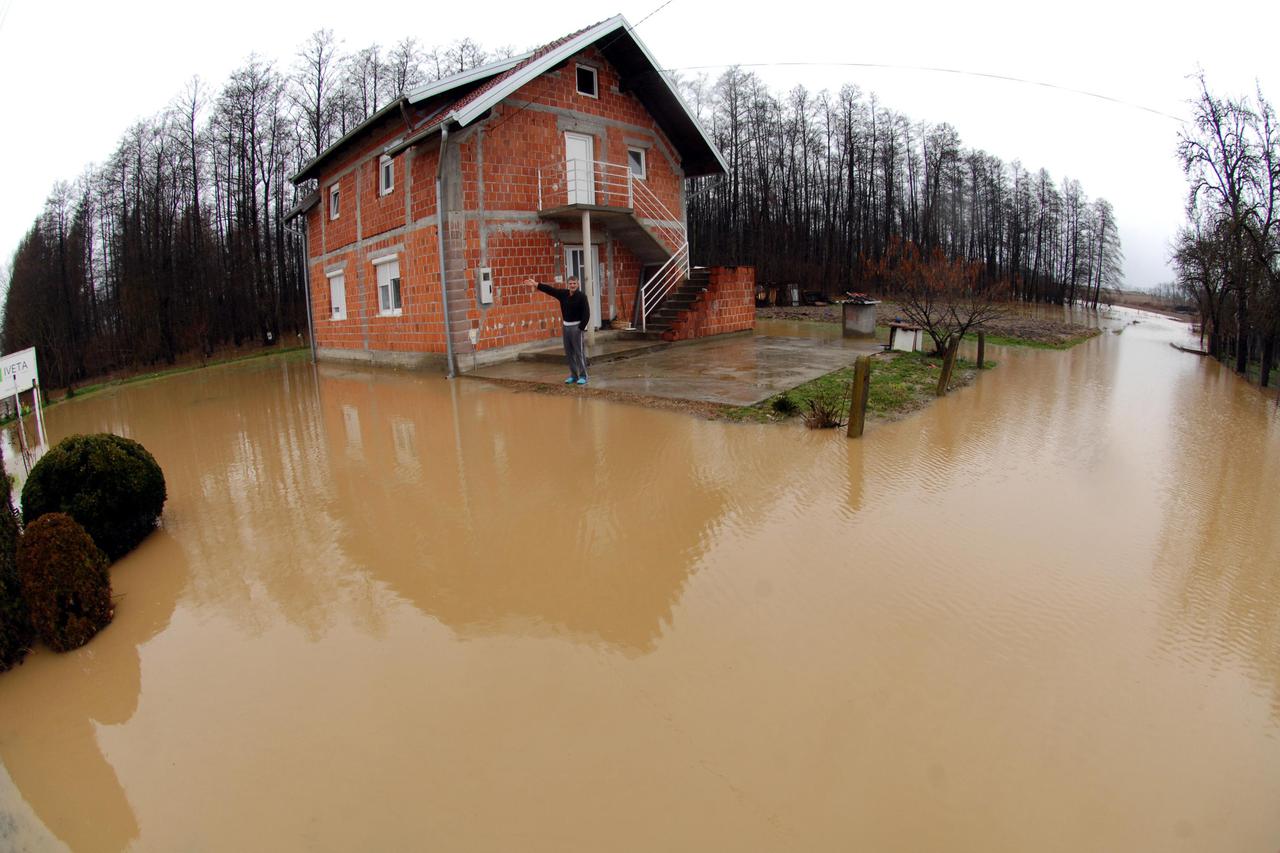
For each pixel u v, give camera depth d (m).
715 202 43.31
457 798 2.71
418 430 8.64
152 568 5.09
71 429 11.16
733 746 2.92
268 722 3.24
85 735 3.29
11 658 3.93
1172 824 2.50
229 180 30.19
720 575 4.38
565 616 4.01
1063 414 8.96
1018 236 54.88
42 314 24.02
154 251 28.36
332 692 3.43
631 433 7.68
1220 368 15.49
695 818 2.56
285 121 31.03
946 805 2.59
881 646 3.58
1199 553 4.65
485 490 6.19
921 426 8.02
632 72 15.30
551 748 2.95
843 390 9.40
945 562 4.49
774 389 9.48
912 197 48.56
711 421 8.02
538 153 13.99
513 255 13.71
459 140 12.76
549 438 7.71
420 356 14.40
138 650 3.97
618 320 15.67
